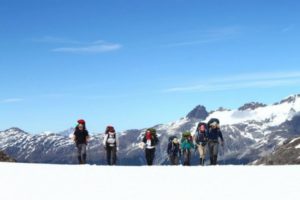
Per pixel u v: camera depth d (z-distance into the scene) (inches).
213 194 530.3
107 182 661.9
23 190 583.5
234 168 868.6
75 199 512.4
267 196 503.8
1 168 904.9
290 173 723.4
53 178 716.7
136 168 920.9
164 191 563.5
